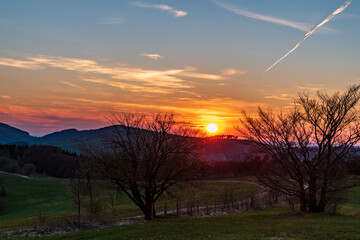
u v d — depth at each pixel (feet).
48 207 303.48
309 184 114.21
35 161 638.94
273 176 121.60
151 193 130.62
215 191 266.16
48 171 608.19
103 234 83.30
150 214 126.82
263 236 70.38
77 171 143.54
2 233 97.09
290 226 81.51
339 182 115.03
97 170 124.06
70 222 107.96
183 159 126.31
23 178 488.44
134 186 123.44
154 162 124.16
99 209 135.44
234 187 293.64
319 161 109.91
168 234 78.59
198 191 250.37
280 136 112.57
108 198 172.65
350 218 96.89
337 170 110.01
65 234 85.97
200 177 132.77
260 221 97.86
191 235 75.66
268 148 114.73
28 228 106.22
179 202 200.13
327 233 70.23
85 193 142.51
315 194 114.62
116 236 78.28
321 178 111.34
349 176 110.22
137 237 76.02
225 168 369.30
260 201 197.57
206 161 129.70
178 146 124.57
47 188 425.28
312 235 69.05
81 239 78.13
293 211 121.70
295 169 114.93
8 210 322.96
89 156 127.34
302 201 118.52
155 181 129.80
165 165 127.24
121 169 120.57
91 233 85.51
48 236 84.53
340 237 65.82
